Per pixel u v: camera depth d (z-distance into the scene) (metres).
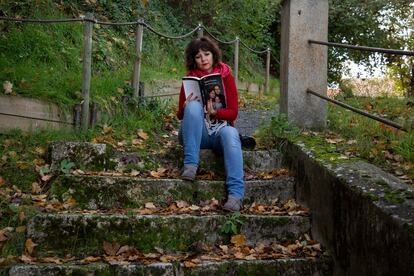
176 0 9.91
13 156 3.61
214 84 3.53
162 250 2.83
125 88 5.07
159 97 5.70
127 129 4.58
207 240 2.97
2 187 3.32
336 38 12.72
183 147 3.70
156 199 3.26
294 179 3.51
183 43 8.94
